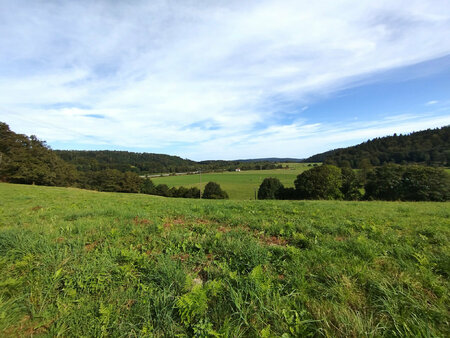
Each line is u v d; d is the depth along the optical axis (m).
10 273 2.71
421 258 3.02
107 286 2.48
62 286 2.49
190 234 4.38
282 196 45.22
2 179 41.41
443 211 8.36
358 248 3.42
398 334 1.79
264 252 3.27
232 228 5.16
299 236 4.17
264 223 5.36
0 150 40.34
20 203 10.15
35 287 2.40
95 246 3.81
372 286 2.37
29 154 44.56
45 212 7.16
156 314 2.01
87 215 6.53
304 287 2.40
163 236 4.29
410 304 2.08
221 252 3.50
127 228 4.84
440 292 2.25
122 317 2.02
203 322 1.92
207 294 2.25
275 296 2.18
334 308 2.04
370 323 1.88
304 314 2.01
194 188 57.50
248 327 1.89
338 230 4.84
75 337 1.86
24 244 3.43
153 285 2.49
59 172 51.97
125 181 63.31
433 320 1.91
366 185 38.62
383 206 10.60
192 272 2.90
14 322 2.03
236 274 2.76
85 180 68.81
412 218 6.41
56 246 3.44
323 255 3.19
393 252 3.36
